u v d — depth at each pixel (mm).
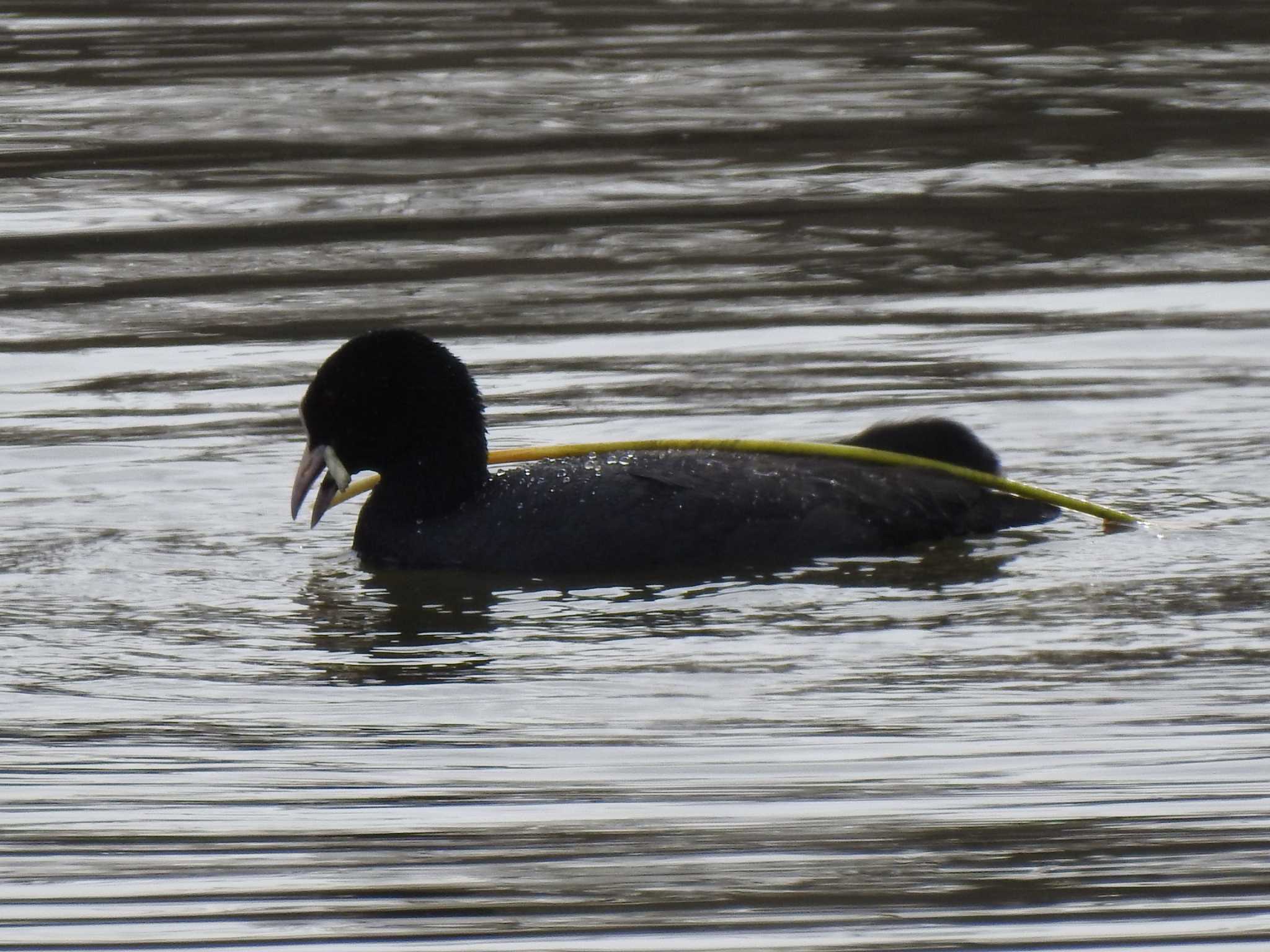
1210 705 10047
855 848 8688
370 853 8805
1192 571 12047
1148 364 17141
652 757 9664
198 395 16562
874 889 8367
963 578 12008
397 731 10031
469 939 8094
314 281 20281
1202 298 19219
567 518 12406
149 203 23281
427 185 24125
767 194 23625
